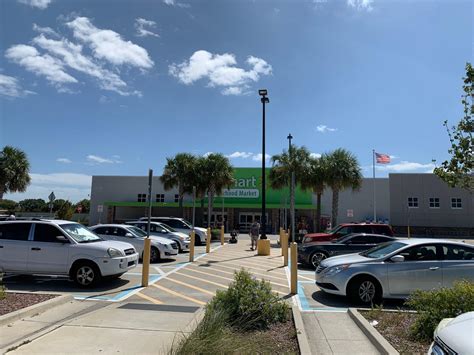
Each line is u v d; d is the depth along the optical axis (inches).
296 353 205.0
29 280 433.7
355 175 1214.3
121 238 619.5
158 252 617.6
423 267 336.5
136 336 227.3
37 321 257.1
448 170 289.4
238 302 254.8
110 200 1895.9
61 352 199.9
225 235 1457.9
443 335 138.6
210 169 1355.8
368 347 219.0
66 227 424.8
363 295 342.0
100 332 234.1
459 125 287.0
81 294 363.9
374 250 380.5
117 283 425.1
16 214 1763.0
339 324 267.1
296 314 270.4
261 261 645.9
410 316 268.4
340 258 378.0
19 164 1315.2
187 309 301.7
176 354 190.2
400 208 1681.8
